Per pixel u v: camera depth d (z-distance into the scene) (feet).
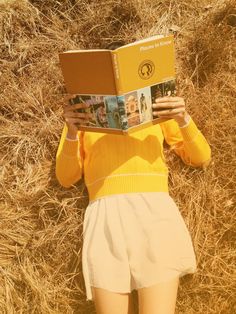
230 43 6.57
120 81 4.54
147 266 4.97
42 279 6.06
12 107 6.73
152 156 5.41
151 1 6.97
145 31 6.77
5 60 6.81
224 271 5.87
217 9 6.73
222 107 6.41
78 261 5.96
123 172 5.31
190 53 6.63
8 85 6.75
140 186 5.28
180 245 5.11
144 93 4.79
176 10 6.90
